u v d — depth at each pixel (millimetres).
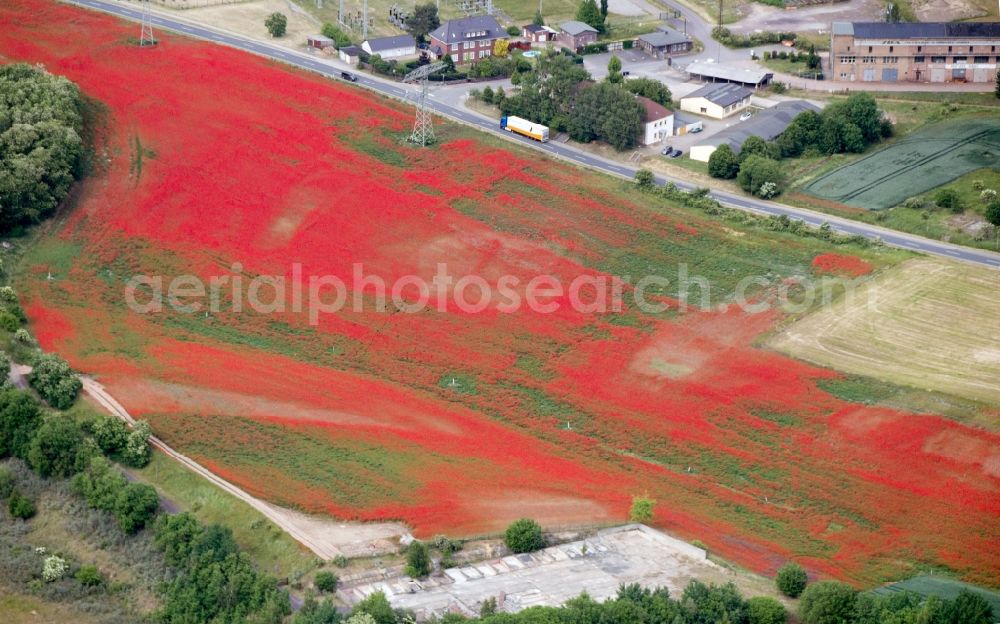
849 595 152250
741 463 186750
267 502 173875
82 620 154125
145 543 165250
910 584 164125
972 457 187625
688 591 153625
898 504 179125
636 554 167875
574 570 164000
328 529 169750
